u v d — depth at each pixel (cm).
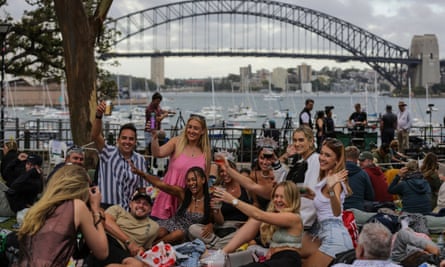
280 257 563
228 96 18588
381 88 13638
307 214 627
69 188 465
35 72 2173
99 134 715
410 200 868
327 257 602
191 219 696
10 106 8962
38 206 457
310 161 648
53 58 2186
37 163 908
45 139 1927
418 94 11650
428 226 813
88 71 1229
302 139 660
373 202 881
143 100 11744
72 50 1223
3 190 939
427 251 638
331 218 617
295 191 575
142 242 644
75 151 748
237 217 730
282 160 738
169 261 603
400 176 889
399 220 736
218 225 709
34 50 2162
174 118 5934
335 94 16075
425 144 2033
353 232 650
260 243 681
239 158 1630
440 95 11944
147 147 1366
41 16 2133
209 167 734
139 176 723
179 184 723
